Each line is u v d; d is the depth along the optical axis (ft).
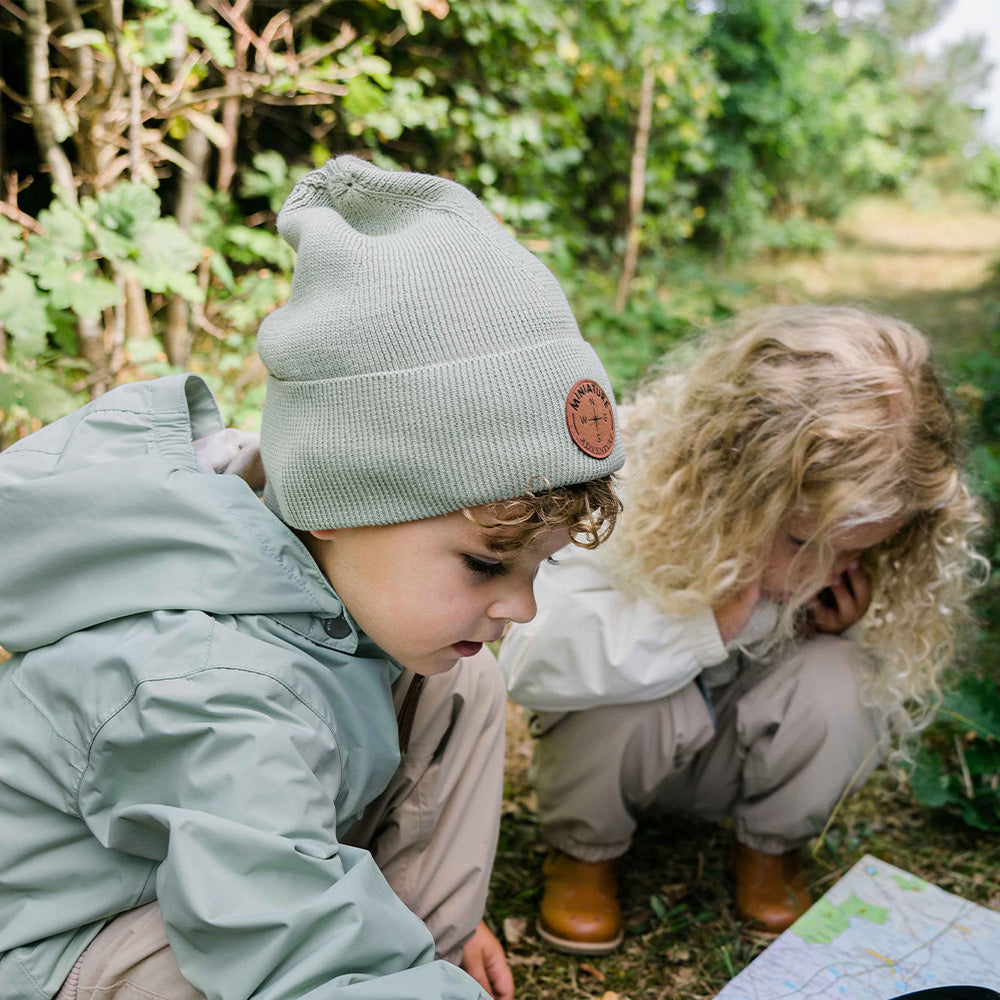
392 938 2.80
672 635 4.28
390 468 2.86
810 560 4.32
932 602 4.70
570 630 4.34
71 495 3.14
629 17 15.87
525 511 2.85
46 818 3.05
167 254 6.91
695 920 4.76
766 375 4.19
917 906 4.28
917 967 3.93
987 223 34.24
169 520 3.12
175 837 2.67
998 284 22.62
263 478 3.71
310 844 2.77
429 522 2.94
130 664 2.88
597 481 3.00
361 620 3.18
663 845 5.33
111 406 3.51
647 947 4.66
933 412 4.19
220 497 3.18
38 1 6.82
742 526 4.16
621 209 18.52
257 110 11.26
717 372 4.47
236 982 2.62
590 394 2.93
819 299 21.27
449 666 3.27
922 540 4.61
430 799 3.84
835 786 4.51
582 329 14.14
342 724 3.29
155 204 6.93
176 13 7.00
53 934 3.03
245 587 3.07
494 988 4.06
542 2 13.12
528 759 6.07
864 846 5.32
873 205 34.94
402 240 3.04
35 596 3.18
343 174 3.36
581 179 17.12
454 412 2.82
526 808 5.59
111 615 3.06
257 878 2.70
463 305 2.88
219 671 2.89
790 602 4.44
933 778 5.28
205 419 3.86
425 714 3.83
